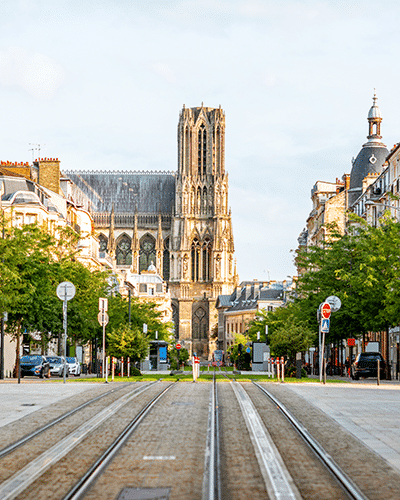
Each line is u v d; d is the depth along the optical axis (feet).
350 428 82.99
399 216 272.51
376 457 63.93
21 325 217.15
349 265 230.48
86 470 57.36
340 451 66.85
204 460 61.41
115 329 246.68
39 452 65.57
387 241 201.77
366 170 371.97
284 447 68.85
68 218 366.43
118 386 153.17
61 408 102.12
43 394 128.57
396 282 189.57
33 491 50.72
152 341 387.96
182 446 68.54
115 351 237.04
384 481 54.24
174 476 55.21
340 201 398.21
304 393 136.98
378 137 378.53
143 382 175.11
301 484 53.11
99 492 50.29
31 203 286.66
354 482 53.67
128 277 547.08
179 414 94.32
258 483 53.11
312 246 242.17
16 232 206.28
